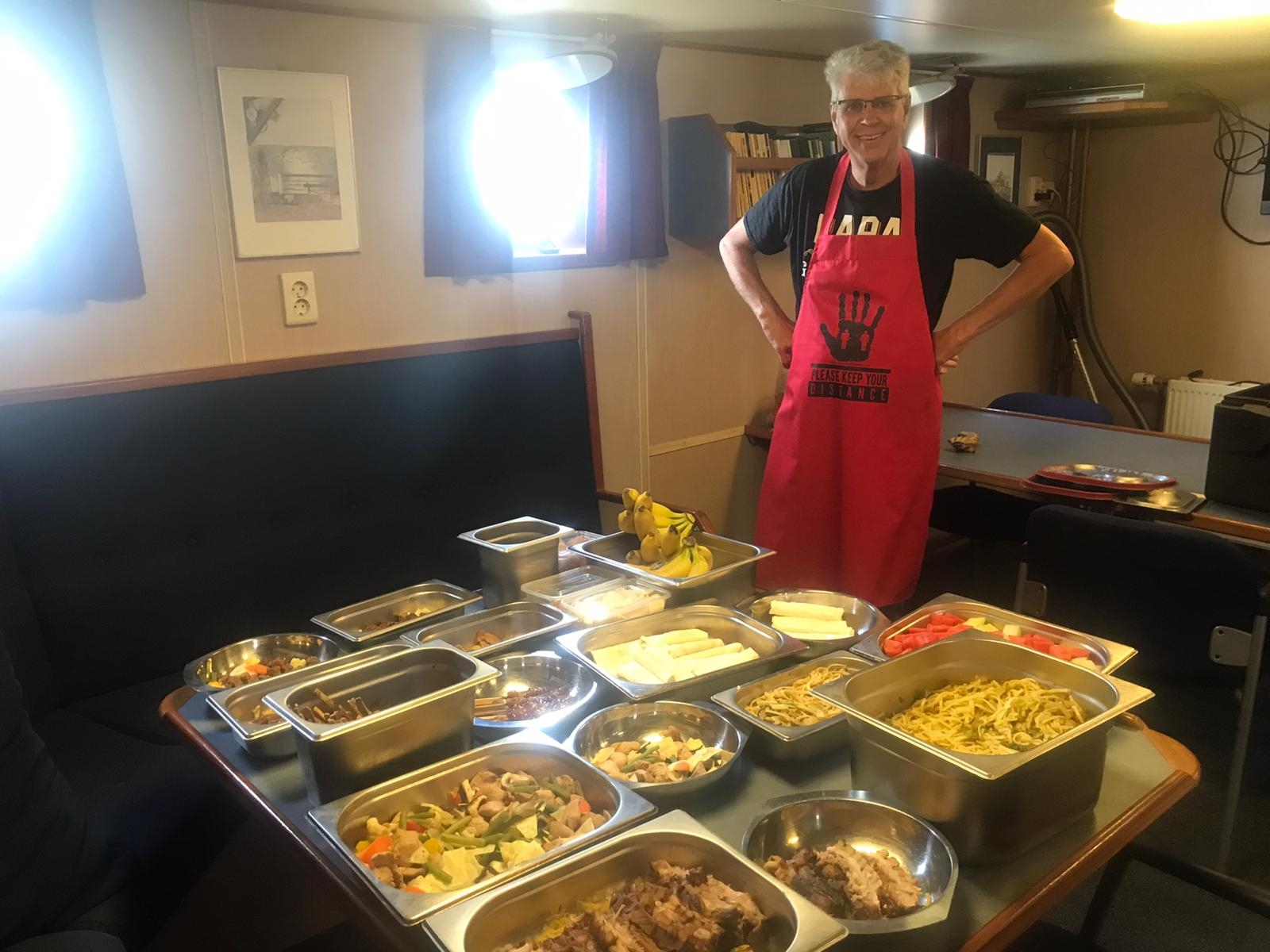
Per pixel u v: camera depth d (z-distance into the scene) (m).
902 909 1.04
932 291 2.40
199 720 1.55
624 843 1.08
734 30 2.72
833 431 2.45
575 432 2.84
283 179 2.26
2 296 1.92
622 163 2.84
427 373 2.52
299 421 2.30
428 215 2.51
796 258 2.53
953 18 2.60
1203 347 4.32
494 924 1.02
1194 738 2.71
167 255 2.13
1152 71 3.90
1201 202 4.21
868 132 2.19
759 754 1.41
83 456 2.01
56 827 1.37
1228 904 2.07
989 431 3.14
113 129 1.98
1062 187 4.58
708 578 1.89
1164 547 1.98
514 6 2.26
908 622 1.70
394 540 2.49
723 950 1.00
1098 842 1.19
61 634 2.00
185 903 2.03
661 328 3.14
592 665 1.57
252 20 2.16
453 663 1.45
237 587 2.23
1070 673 1.36
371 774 1.29
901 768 1.17
